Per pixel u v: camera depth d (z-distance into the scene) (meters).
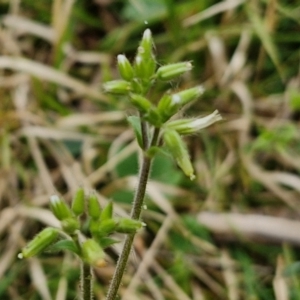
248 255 0.30
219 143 0.34
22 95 0.35
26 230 0.31
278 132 0.34
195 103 0.36
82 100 0.36
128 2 0.38
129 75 0.20
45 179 0.32
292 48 0.38
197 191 0.32
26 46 0.38
